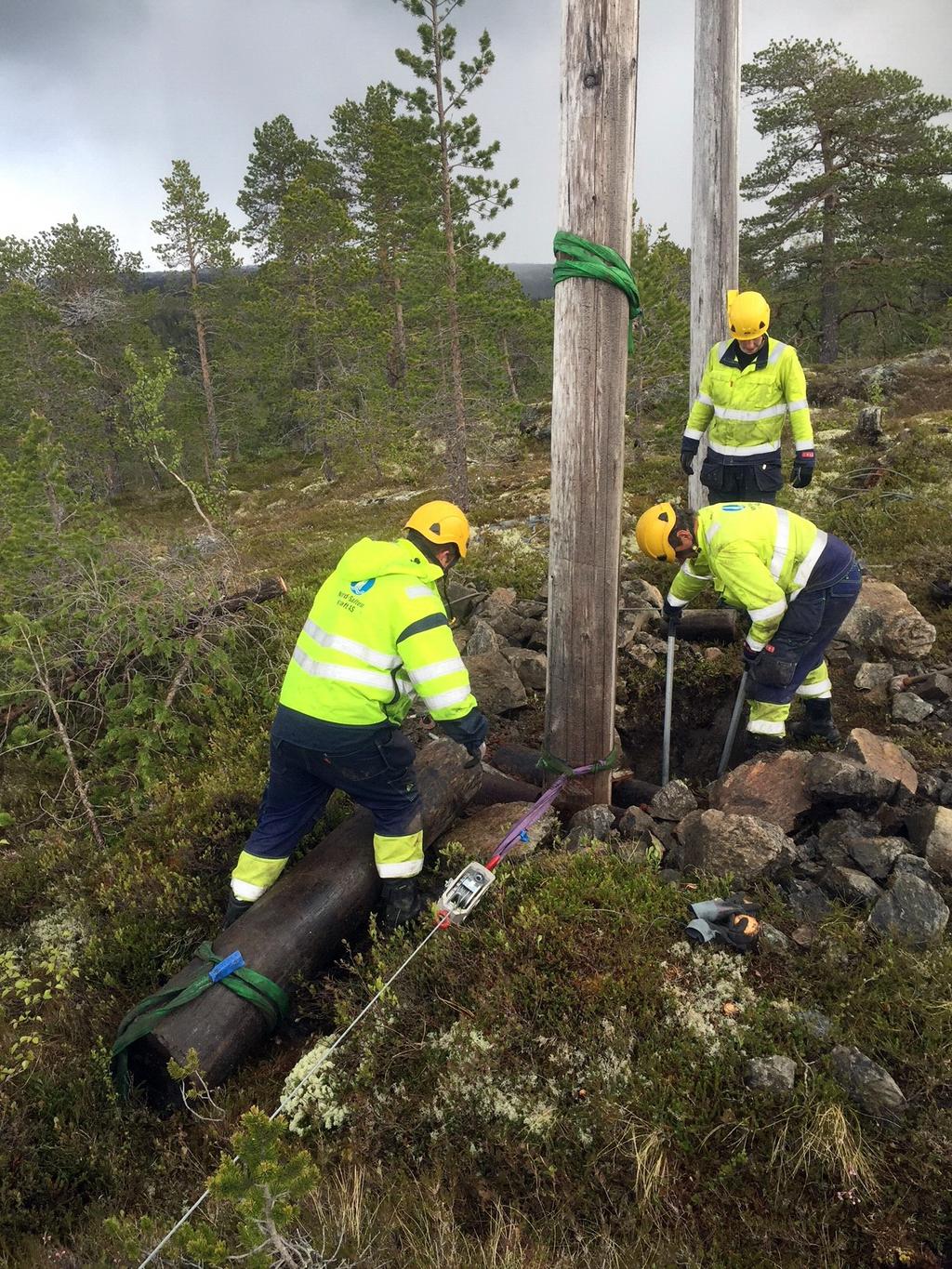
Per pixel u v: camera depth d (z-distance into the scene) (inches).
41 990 128.6
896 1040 94.1
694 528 149.4
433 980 109.4
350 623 110.4
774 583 136.1
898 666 181.6
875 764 130.4
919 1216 81.4
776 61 848.3
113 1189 96.7
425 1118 97.2
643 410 519.8
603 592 134.3
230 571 239.1
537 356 706.8
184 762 179.2
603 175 116.7
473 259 495.2
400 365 844.0
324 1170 94.7
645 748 188.5
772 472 189.9
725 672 188.9
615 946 107.6
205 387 1131.3
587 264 119.2
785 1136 87.3
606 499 129.8
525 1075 97.0
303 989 115.0
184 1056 100.3
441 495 612.4
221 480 363.6
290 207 994.7
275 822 123.6
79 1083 106.1
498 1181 90.7
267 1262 64.4
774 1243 81.7
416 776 135.3
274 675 201.3
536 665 194.5
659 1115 90.4
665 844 131.8
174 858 146.6
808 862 121.3
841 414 519.5
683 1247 81.6
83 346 1058.7
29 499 228.7
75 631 194.1
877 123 831.1
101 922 138.1
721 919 109.0
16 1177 95.9
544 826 135.1
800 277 945.5
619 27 111.9
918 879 107.4
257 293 1200.8
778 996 101.2
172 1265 82.8
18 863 155.9
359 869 121.7
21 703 189.9
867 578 220.8
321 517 675.4
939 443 332.2
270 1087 107.9
